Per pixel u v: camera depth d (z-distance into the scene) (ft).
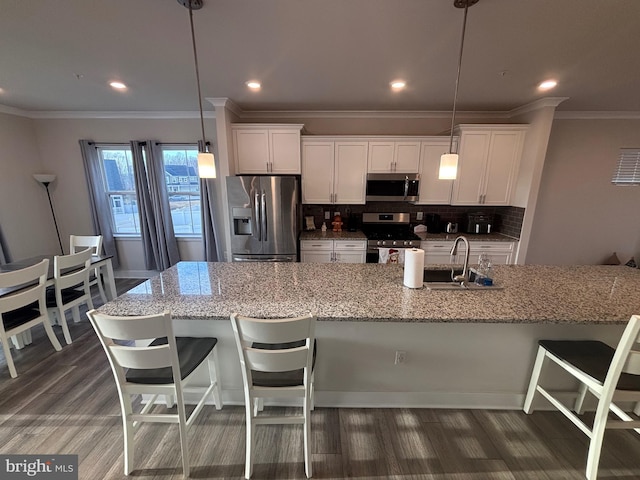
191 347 5.51
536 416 6.07
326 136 12.38
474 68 7.84
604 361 5.10
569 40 6.22
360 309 5.13
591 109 12.02
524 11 5.16
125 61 7.47
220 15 5.35
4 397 6.54
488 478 4.81
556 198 13.51
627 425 4.64
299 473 4.86
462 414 6.13
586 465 4.97
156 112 13.28
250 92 10.13
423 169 12.59
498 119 12.90
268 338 4.06
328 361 6.09
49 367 7.64
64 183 14.11
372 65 7.66
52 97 10.86
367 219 13.97
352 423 5.88
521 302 5.46
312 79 8.74
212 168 6.48
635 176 13.11
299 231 13.12
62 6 5.04
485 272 6.50
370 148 12.52
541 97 10.47
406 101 11.18
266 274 7.16
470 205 12.69
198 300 5.54
